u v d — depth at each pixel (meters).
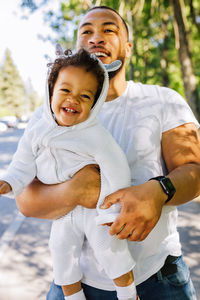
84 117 1.69
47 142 1.74
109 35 2.08
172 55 21.56
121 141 1.96
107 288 1.87
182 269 1.98
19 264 4.81
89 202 1.74
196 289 3.69
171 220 1.98
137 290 1.88
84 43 2.16
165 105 2.00
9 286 4.17
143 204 1.62
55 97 1.67
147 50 20.58
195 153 1.92
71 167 1.77
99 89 1.71
